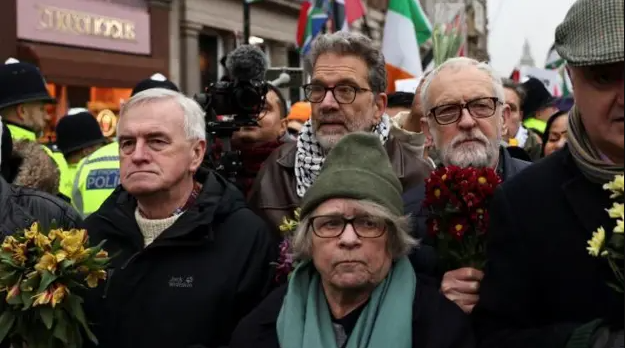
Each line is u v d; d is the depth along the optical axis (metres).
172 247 2.59
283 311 2.22
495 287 2.02
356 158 2.23
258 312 2.32
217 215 2.67
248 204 3.34
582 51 1.71
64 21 14.82
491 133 2.65
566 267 1.89
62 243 2.41
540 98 7.06
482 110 2.64
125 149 2.62
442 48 6.79
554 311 1.93
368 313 2.14
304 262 2.29
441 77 2.71
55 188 3.75
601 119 1.75
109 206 2.77
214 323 2.55
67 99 14.98
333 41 3.02
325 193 2.16
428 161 3.54
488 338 2.01
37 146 3.74
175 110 2.63
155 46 17.50
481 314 2.07
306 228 2.24
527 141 6.02
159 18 17.56
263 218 3.25
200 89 19.20
